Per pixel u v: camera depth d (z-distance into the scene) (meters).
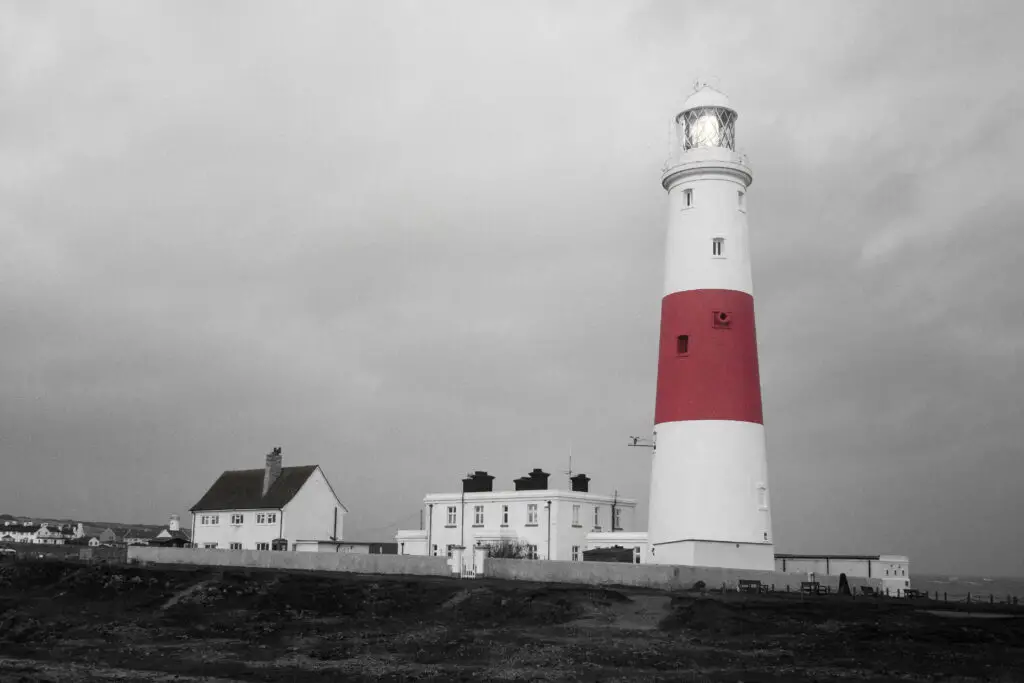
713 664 40.31
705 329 60.97
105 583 58.16
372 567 68.12
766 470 61.56
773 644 44.06
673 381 61.38
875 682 36.81
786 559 70.38
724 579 57.81
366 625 50.62
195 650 45.09
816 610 49.22
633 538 79.06
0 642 47.78
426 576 64.88
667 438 61.09
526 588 55.03
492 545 78.44
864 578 65.94
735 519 59.34
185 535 120.69
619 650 43.25
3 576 60.78
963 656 41.31
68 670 40.59
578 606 51.31
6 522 193.88
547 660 41.34
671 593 53.69
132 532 193.88
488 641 45.84
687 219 62.75
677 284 62.47
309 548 90.25
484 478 86.00
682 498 59.91
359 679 38.16
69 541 173.50
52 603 56.34
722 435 59.78
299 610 53.44
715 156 62.72
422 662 41.66
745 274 62.50
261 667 40.94
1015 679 37.50
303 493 94.38
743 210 63.50
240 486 97.31
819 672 38.56
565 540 80.75
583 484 85.12
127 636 48.78
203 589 56.22
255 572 61.34
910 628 46.09
